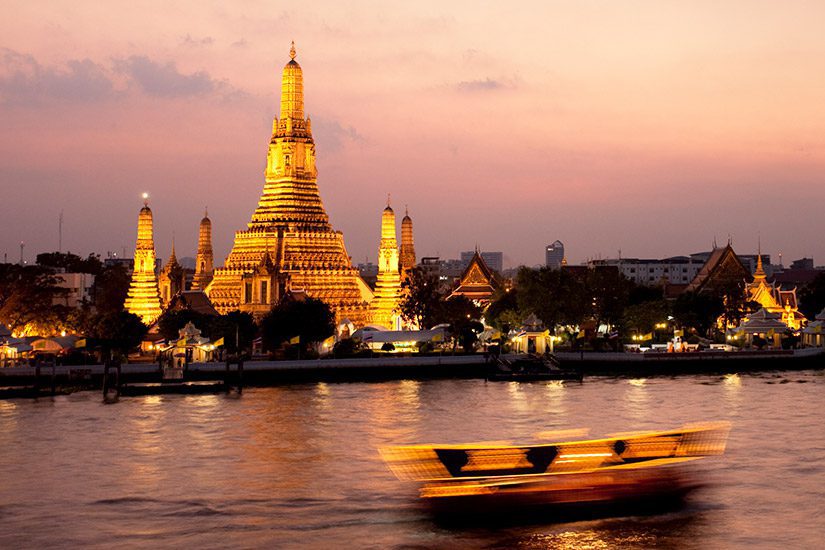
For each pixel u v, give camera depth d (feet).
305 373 494.59
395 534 213.87
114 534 215.92
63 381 460.14
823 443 305.32
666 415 368.68
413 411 381.19
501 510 218.59
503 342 613.93
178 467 275.80
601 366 551.18
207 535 214.69
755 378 516.73
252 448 302.25
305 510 231.71
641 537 211.20
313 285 635.25
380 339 565.53
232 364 488.85
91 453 294.87
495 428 339.16
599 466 223.92
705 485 242.17
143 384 439.63
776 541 209.26
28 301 595.47
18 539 212.84
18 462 282.36
